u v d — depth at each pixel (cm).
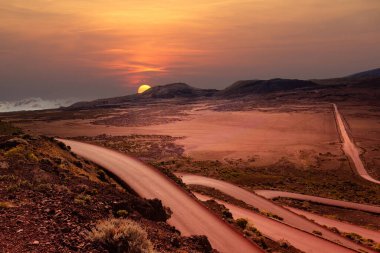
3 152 2570
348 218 4897
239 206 4253
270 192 6147
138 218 1593
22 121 19862
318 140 12188
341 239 3441
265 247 2491
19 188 1467
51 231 1022
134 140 12600
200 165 8569
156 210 1911
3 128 5028
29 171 1892
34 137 3628
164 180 3741
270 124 16312
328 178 7719
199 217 2739
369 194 6262
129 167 4231
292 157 9819
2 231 953
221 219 2736
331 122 16200
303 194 6066
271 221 3625
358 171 8450
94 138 13075
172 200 3127
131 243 1013
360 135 12950
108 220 1273
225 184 5991
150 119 19825
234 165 8975
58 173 2094
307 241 3041
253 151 10575
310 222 4062
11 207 1191
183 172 7469
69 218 1189
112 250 996
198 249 1485
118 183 3625
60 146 4141
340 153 10175
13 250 847
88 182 2016
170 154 10238
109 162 4462
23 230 988
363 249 3142
